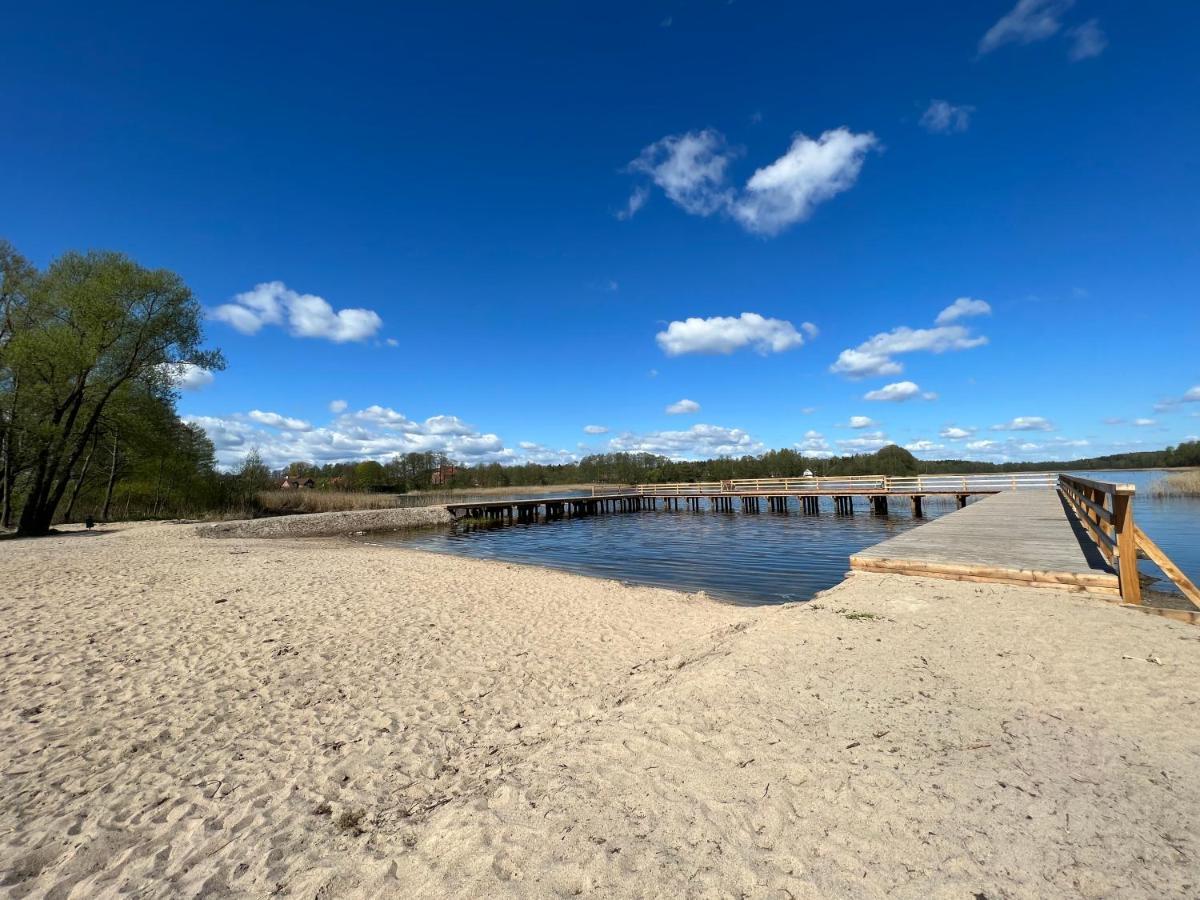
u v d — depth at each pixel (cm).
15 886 261
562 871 218
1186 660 404
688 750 312
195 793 347
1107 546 694
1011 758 280
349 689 529
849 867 209
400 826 286
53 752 399
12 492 2361
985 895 189
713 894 200
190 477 3036
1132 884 189
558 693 526
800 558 1598
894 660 437
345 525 2806
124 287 2094
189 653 612
